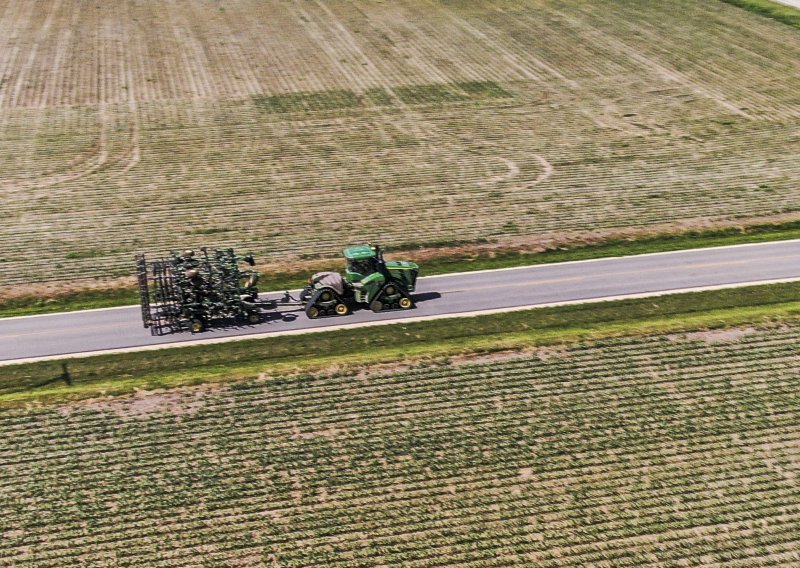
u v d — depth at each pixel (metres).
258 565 34.31
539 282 54.59
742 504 37.16
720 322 49.81
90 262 57.41
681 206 65.00
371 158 73.50
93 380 45.41
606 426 41.88
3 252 58.72
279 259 57.75
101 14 105.88
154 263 50.06
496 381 45.12
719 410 42.91
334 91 87.38
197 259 52.31
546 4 111.31
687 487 38.12
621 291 53.38
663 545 35.16
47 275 55.81
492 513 36.81
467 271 56.22
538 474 38.97
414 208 64.81
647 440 40.94
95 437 41.25
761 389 44.38
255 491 38.03
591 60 95.06
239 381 45.25
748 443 40.72
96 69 91.44
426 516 36.66
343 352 47.72
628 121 81.19
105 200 66.31
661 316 50.69
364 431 41.66
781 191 67.56
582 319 50.44
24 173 70.81
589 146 75.94
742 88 88.38
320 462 39.72
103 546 35.19
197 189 68.06
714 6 110.38
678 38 100.62
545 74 91.69
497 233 61.03
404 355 47.19
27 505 37.28
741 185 68.56
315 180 69.50
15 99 84.81
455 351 47.53
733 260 57.03
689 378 45.31
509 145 76.06
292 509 37.09
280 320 50.88
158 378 45.56
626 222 62.53
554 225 62.16
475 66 93.44
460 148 75.50
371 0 112.38
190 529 36.09
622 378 45.31
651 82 89.81
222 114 82.31
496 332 49.41
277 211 64.44
